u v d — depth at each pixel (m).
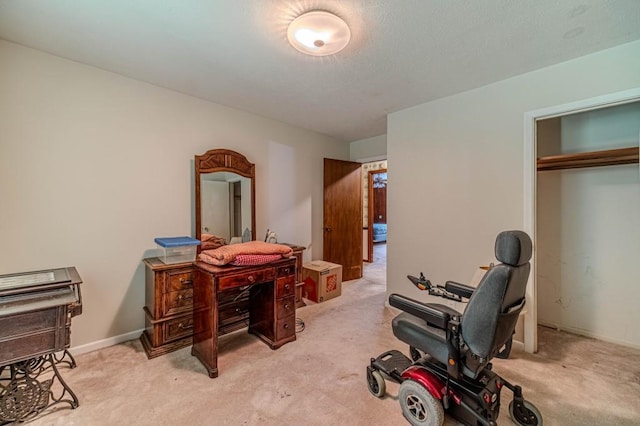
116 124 2.39
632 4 1.52
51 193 2.12
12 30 1.80
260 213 3.51
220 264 2.09
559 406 1.67
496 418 1.48
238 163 3.13
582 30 1.75
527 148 2.32
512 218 2.42
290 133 3.84
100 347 2.33
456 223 2.78
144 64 2.22
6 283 1.62
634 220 2.42
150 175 2.59
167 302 2.29
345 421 1.55
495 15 1.61
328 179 4.37
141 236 2.54
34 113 2.04
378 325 2.83
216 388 1.83
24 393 1.54
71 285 1.71
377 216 9.33
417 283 1.98
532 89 2.30
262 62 2.16
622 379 1.93
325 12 1.57
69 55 2.10
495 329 1.34
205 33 1.80
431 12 1.58
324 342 2.47
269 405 1.67
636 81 1.89
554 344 2.46
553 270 2.81
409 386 1.54
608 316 2.53
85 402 1.68
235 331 2.70
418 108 3.07
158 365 2.09
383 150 4.40
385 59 2.11
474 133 2.64
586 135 2.65
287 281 2.44
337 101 2.97
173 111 2.71
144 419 1.56
